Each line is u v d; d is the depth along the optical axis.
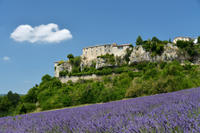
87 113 6.80
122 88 39.50
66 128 4.28
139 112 5.16
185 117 3.25
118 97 36.00
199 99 6.17
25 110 42.88
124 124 3.57
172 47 87.75
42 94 52.12
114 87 41.50
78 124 4.32
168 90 27.66
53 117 6.85
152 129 2.89
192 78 33.50
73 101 44.41
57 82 64.81
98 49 101.50
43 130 4.54
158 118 3.48
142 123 3.23
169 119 3.32
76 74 92.44
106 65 91.06
